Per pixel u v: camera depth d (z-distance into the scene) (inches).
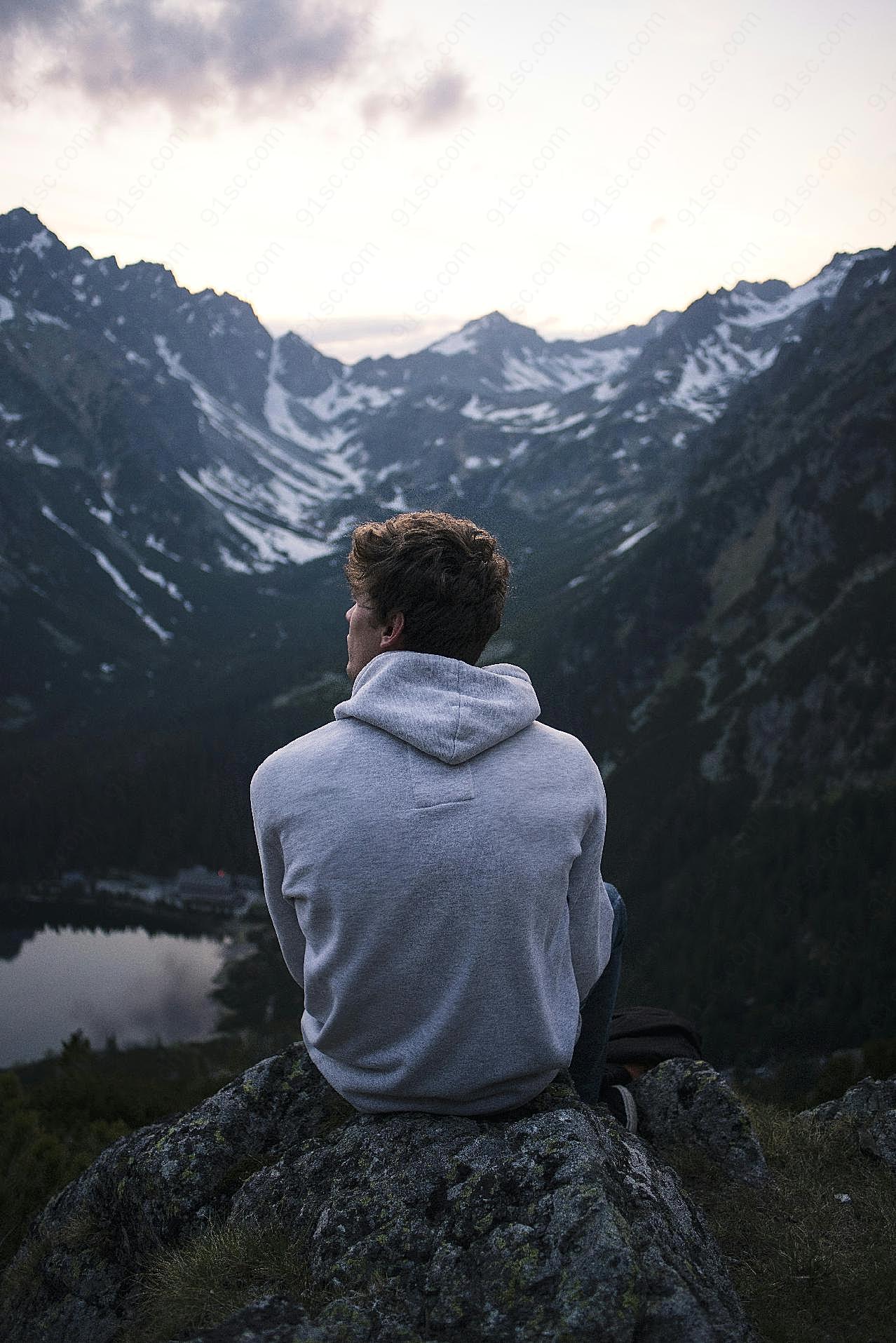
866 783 3973.9
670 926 3715.6
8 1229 215.5
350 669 127.4
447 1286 98.8
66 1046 487.2
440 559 114.0
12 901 5442.9
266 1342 92.4
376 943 104.9
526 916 105.4
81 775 6929.1
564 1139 111.7
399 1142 117.7
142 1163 148.1
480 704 110.8
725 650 5649.6
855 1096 197.5
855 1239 142.1
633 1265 94.9
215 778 6619.1
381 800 105.8
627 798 4864.7
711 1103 172.4
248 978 4227.4
